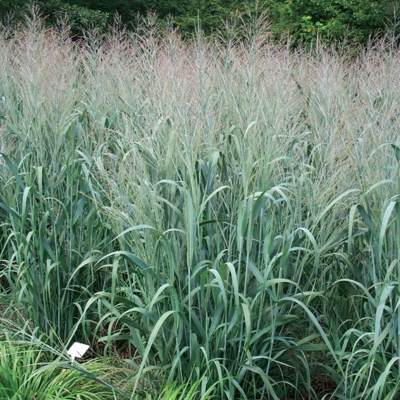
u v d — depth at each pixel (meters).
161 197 3.38
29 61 5.25
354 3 12.32
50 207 4.16
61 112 4.43
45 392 3.37
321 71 5.62
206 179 3.47
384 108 4.29
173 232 3.31
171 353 3.47
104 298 3.82
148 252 3.35
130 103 5.26
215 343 3.32
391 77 5.48
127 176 3.51
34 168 4.26
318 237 3.55
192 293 3.18
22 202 4.17
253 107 3.85
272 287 3.21
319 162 3.81
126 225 3.48
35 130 4.30
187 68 5.31
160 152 3.57
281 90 4.35
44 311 4.02
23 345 3.80
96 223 4.40
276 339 3.49
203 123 3.58
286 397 3.62
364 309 3.55
